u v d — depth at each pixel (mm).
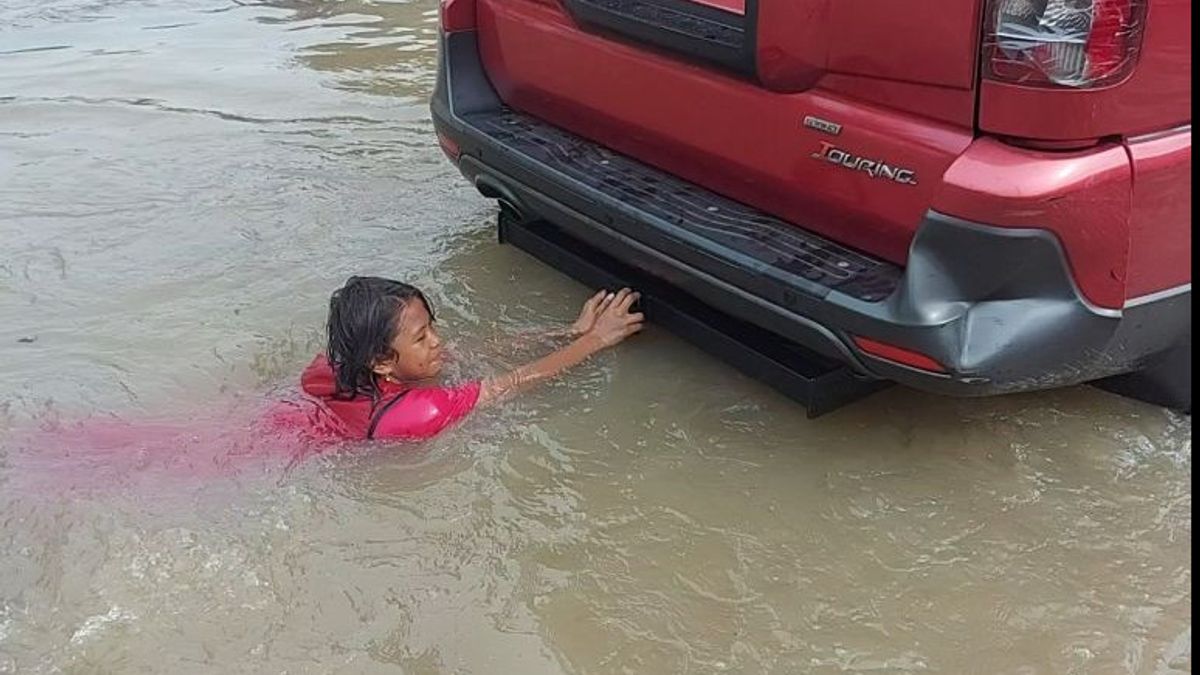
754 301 3018
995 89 2562
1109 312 2721
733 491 3104
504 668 2596
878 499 3053
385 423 3264
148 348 3752
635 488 3127
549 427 3361
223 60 6516
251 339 3795
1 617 2732
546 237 3998
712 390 3498
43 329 3859
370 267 4227
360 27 7102
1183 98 2621
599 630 2691
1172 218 2705
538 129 3820
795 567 2852
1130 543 2873
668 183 3412
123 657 2631
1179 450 3176
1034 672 2541
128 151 5262
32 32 7070
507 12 3768
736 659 2600
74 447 3268
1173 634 2617
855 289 2809
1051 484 3076
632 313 3637
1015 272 2623
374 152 5238
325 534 2990
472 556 2918
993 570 2816
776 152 3029
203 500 3090
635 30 3260
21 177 4992
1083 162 2564
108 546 2930
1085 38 2480
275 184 4918
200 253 4348
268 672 2590
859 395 3270
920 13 2619
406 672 2590
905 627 2670
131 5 7633
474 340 3764
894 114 2750
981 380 2701
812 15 2797
